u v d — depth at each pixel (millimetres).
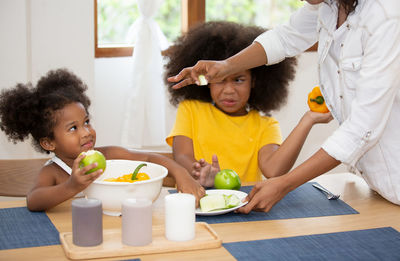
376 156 1345
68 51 2613
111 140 2967
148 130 2902
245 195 1331
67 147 1388
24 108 1381
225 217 1214
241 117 1938
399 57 1155
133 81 2828
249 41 1981
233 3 5961
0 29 2477
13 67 2520
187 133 1877
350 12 1284
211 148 1888
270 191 1210
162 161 1478
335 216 1238
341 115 1456
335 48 1391
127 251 968
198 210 1248
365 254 999
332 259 970
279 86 2074
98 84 2895
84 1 2598
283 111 3246
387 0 1168
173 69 2092
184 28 2971
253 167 1885
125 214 994
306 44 1646
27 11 2506
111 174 1335
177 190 1405
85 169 1108
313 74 3264
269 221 1189
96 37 2846
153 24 2842
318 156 1234
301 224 1173
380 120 1196
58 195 1177
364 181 1587
